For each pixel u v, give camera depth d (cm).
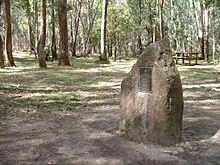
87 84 1552
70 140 705
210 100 1162
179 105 680
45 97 1191
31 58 3516
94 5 5681
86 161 587
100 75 1895
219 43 5800
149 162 584
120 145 671
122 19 5412
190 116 919
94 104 1098
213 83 1605
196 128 793
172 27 5634
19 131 771
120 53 6512
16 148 653
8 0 2322
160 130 670
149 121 685
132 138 712
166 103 661
